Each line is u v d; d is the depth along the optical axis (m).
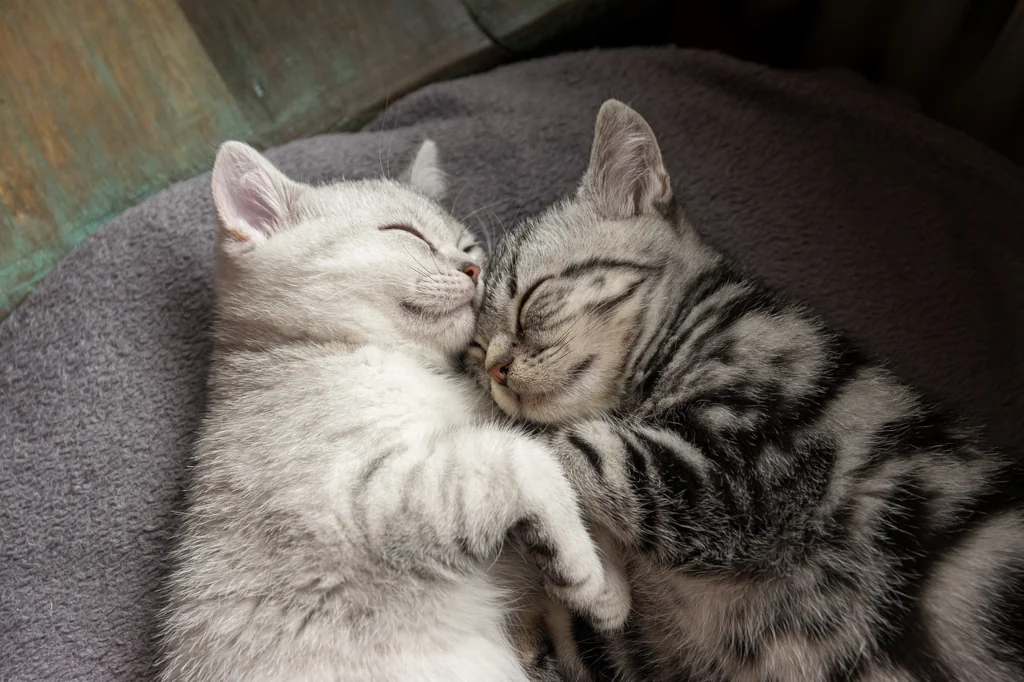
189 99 0.46
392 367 0.38
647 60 0.47
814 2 0.47
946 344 0.44
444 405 0.38
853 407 0.35
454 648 0.35
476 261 0.42
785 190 0.46
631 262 0.38
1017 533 0.33
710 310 0.37
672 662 0.37
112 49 0.45
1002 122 0.45
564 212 0.40
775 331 0.36
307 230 0.39
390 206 0.41
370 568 0.34
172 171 0.46
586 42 0.51
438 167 0.46
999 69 0.43
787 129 0.46
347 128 0.48
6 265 0.45
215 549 0.36
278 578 0.35
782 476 0.33
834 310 0.45
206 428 0.39
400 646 0.34
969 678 0.32
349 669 0.34
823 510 0.33
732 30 0.51
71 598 0.42
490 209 0.47
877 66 0.48
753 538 0.33
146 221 0.44
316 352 0.38
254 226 0.40
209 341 0.44
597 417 0.37
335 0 0.47
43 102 0.45
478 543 0.34
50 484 0.42
